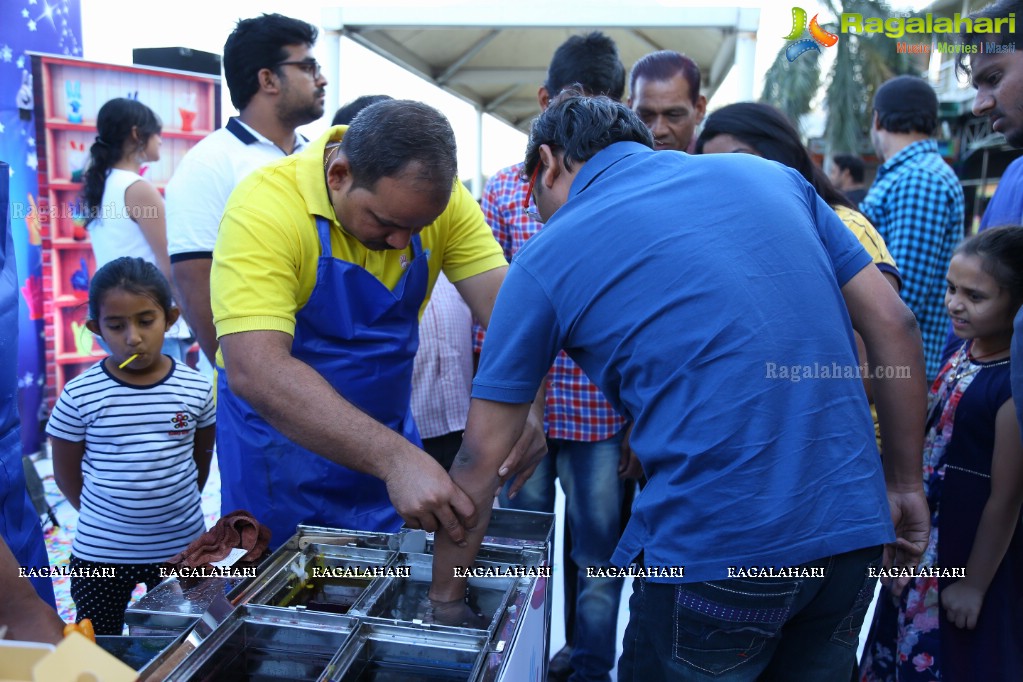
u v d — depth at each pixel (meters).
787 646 1.29
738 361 1.08
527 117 7.52
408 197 1.25
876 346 1.29
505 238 2.29
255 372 1.29
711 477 1.10
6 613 1.01
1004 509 1.50
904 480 1.35
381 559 1.42
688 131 2.16
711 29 3.90
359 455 1.26
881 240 1.72
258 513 1.52
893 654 1.77
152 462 1.88
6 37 3.37
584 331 1.19
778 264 1.13
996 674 1.55
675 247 1.13
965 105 10.71
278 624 1.15
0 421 1.30
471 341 2.32
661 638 1.19
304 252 1.38
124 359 1.86
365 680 1.11
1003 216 1.93
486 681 1.01
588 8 3.86
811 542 1.08
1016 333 1.24
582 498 2.16
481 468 1.28
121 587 1.90
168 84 3.93
